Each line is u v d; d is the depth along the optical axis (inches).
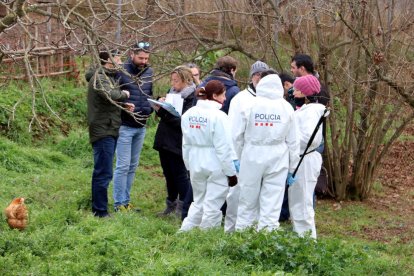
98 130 359.6
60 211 351.9
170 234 331.6
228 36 553.0
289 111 319.9
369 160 489.4
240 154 328.5
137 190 455.2
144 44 376.8
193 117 331.3
